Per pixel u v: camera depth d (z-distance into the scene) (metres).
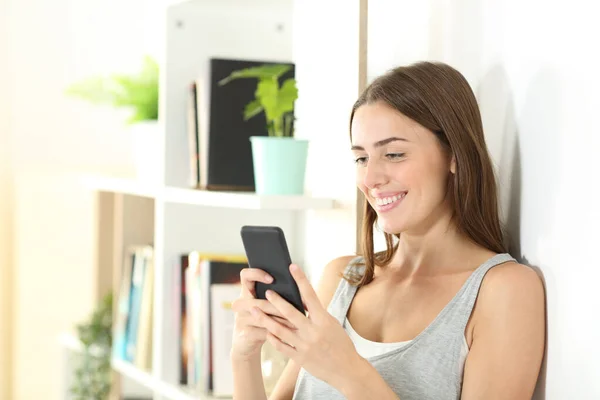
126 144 4.04
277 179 2.12
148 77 2.81
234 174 2.39
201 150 2.41
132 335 2.83
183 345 2.51
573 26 1.36
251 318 1.55
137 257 2.83
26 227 3.66
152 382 2.58
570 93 1.37
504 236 1.61
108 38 3.96
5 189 3.94
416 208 1.55
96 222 3.06
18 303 3.67
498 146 1.62
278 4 2.41
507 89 1.57
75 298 3.48
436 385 1.51
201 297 2.41
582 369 1.34
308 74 2.24
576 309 1.36
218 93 2.37
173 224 2.53
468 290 1.51
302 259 2.41
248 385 1.72
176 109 2.52
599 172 1.30
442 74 1.55
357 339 1.66
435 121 1.53
